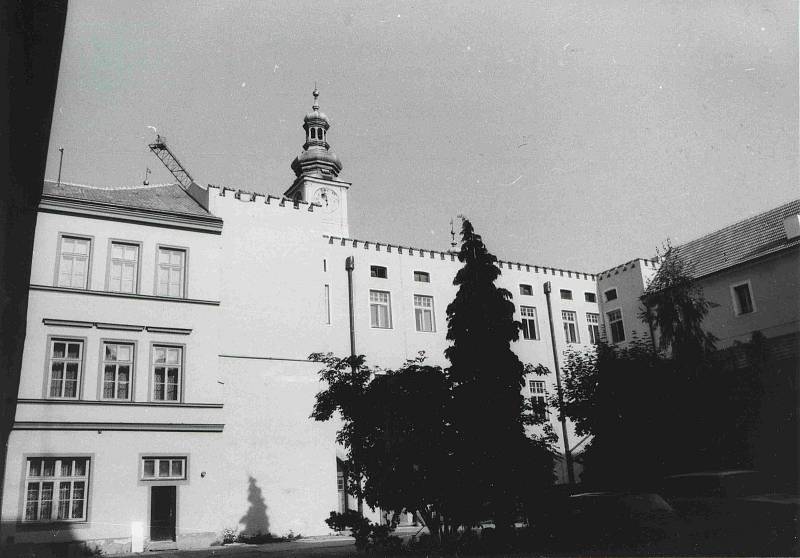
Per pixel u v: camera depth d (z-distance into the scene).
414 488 16.12
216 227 28.94
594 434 24.59
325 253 35.12
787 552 12.98
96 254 26.27
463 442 16.47
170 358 26.75
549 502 17.50
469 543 16.75
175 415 25.88
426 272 38.28
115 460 24.42
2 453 17.28
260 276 31.34
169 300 27.05
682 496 20.78
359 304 35.34
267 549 22.75
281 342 30.97
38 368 24.08
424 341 36.81
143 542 24.03
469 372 18.75
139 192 29.98
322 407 17.11
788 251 33.41
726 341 35.72
